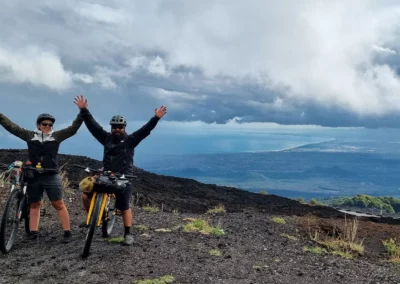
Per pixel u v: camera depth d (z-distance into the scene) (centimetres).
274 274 476
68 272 442
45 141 546
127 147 536
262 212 1076
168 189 1381
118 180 506
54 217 720
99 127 547
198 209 1074
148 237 605
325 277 486
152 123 533
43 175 549
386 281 495
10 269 451
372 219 1218
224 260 513
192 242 596
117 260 482
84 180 507
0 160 1192
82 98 541
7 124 546
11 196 507
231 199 1404
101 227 603
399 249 783
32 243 550
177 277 440
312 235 845
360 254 729
